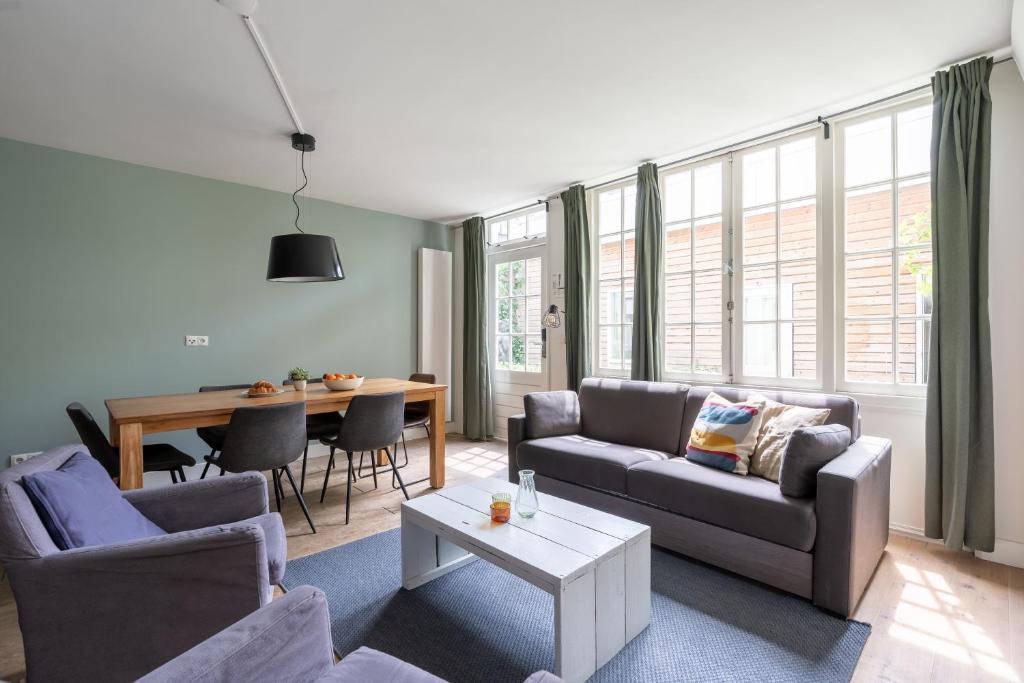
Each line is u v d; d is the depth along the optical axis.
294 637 0.96
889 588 2.21
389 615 2.02
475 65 2.48
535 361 4.98
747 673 1.67
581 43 2.30
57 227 3.55
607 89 2.73
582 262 4.26
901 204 2.86
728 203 3.52
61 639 1.27
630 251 4.13
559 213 4.61
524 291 5.10
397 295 5.38
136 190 3.85
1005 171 2.43
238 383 4.34
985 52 2.38
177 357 4.05
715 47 2.34
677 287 3.81
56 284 3.55
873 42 2.30
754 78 2.62
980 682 1.63
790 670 1.68
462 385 5.68
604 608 1.72
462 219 5.63
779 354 3.28
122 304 3.81
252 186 4.41
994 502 2.43
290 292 4.64
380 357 5.25
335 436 3.49
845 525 1.97
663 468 2.64
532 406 3.47
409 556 2.22
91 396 3.69
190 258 4.10
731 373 3.49
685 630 1.92
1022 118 2.39
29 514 1.29
